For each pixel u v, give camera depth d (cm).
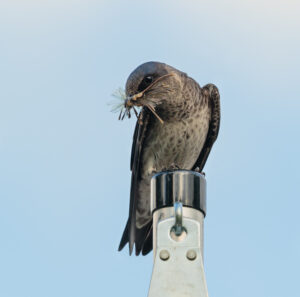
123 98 972
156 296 453
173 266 464
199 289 454
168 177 530
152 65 1107
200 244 475
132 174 1202
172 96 1130
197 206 524
